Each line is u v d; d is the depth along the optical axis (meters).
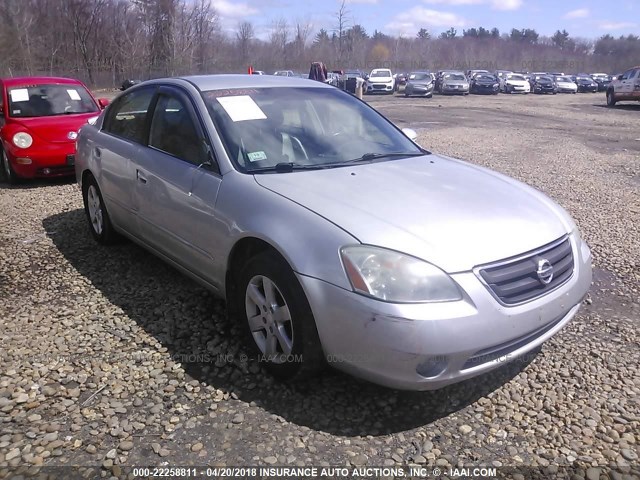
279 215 3.07
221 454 2.64
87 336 3.70
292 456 2.63
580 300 3.23
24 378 3.22
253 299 3.26
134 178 4.38
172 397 3.06
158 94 4.43
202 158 3.74
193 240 3.73
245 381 3.21
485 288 2.73
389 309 2.60
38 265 4.98
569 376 3.32
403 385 2.69
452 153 11.67
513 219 3.11
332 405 3.01
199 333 3.74
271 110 4.02
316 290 2.80
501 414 2.96
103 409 2.96
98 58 44.50
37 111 8.66
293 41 56.75
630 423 2.90
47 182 8.55
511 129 16.83
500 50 88.12
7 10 40.56
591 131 16.64
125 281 4.60
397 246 2.73
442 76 40.59
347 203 3.06
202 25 45.34
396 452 2.67
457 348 2.62
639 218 6.75
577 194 8.02
